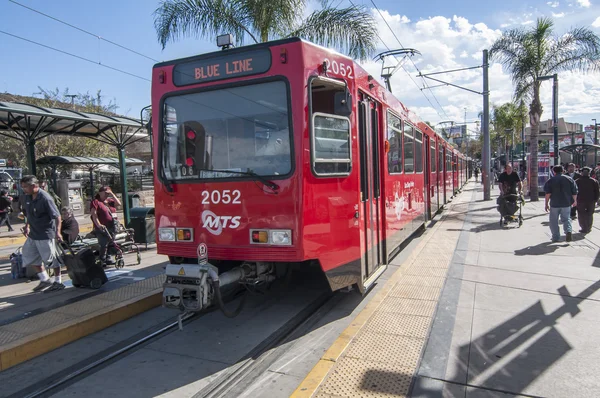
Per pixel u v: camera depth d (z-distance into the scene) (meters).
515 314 5.27
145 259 9.27
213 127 5.01
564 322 4.98
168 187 5.18
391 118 7.50
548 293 6.06
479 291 6.24
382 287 6.50
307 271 6.30
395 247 7.63
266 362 4.30
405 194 8.58
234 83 4.91
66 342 4.92
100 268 6.78
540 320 5.05
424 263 8.05
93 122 10.77
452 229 12.30
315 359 4.34
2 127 10.02
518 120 38.81
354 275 5.34
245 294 5.55
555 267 7.51
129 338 5.05
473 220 14.14
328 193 4.90
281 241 4.62
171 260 5.48
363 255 5.72
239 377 4.00
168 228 5.22
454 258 8.41
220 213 4.90
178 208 5.14
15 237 13.20
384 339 4.63
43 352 4.66
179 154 5.18
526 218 13.90
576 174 14.33
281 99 4.70
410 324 5.03
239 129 4.88
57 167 20.48
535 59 18.47
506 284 6.55
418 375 3.82
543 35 18.53
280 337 4.92
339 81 5.09
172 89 5.23
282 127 4.68
